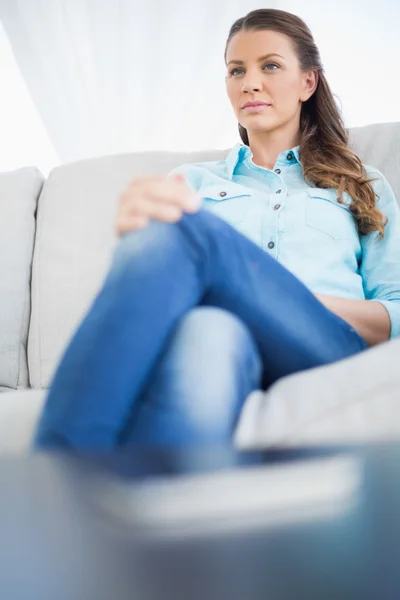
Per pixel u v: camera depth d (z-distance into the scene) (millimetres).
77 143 2520
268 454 365
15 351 1474
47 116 2508
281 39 1460
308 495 289
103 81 2486
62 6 2473
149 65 2469
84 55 2486
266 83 1459
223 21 2428
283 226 1309
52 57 2488
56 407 548
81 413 541
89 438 539
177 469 330
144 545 236
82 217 1590
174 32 2449
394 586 196
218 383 555
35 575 208
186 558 222
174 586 197
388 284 1276
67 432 534
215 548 232
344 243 1301
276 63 1454
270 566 214
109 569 213
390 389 604
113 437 554
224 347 585
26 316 1527
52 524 260
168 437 530
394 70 2400
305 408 605
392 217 1374
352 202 1351
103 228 1569
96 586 197
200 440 527
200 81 2461
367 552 226
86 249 1551
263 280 765
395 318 1110
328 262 1271
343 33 2412
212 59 2445
